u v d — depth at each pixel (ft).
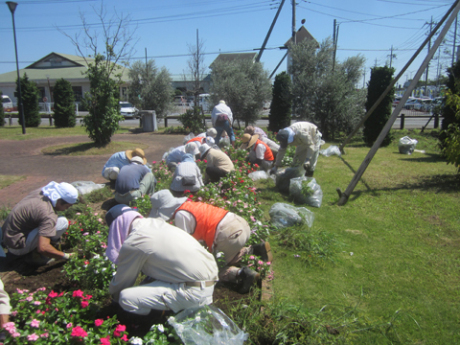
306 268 13.70
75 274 11.84
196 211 11.92
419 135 51.47
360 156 37.81
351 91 54.80
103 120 42.86
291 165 26.22
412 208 20.54
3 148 44.52
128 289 9.68
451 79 39.45
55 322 8.72
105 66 42.70
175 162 27.27
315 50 57.26
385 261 14.34
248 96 59.31
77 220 16.05
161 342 8.33
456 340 9.89
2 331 7.86
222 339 8.39
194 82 70.08
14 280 12.81
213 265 10.23
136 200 17.76
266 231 14.92
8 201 22.76
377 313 11.01
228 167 22.72
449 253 15.03
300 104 55.01
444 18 28.48
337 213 19.95
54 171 31.73
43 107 114.62
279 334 9.07
